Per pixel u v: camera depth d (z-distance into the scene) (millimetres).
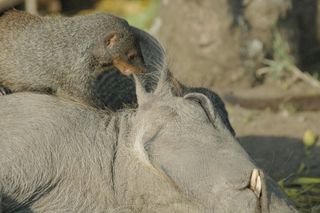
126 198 8062
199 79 18609
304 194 12359
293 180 12789
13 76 10820
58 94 10820
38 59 10828
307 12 19734
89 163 8078
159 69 9258
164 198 7934
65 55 10930
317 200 11984
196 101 8320
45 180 7887
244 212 7590
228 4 18500
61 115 8195
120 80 9867
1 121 8086
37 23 11148
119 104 9734
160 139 7961
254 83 18750
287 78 18828
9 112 8172
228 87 18688
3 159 7777
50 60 10867
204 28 18531
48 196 7934
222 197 7664
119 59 10938
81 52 10992
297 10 19500
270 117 16688
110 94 9883
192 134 7977
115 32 10992
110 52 10969
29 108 8211
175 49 18969
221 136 8039
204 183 7734
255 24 18797
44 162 7895
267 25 18812
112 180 8094
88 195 8031
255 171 7617
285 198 8086
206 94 9156
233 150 7910
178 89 8656
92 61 11039
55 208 7941
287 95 17531
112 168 8141
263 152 14359
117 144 8250
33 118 8102
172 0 19203
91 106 8914
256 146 14727
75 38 11039
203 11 18578
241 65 18609
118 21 11188
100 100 9906
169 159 7840
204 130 8016
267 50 18891
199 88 9164
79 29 11109
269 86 18688
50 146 7977
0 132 7961
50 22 11203
